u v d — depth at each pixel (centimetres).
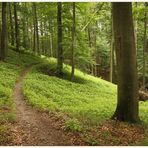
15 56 4184
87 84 3466
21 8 5181
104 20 5356
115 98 3008
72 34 3412
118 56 1661
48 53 6612
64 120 1576
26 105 2061
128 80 1656
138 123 1664
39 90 2644
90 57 3656
